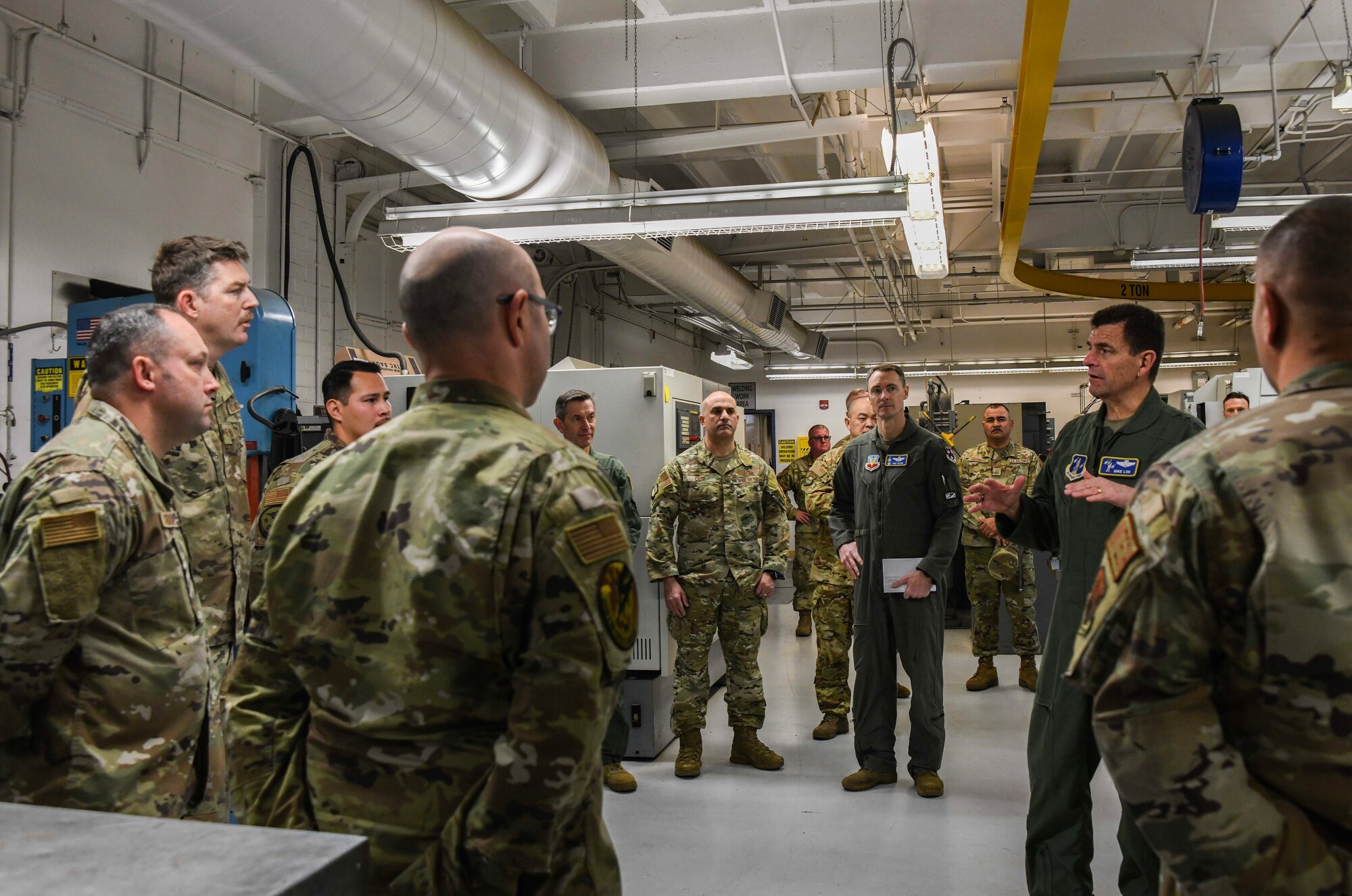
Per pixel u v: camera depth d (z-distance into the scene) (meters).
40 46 4.49
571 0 5.01
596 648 0.90
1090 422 2.16
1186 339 13.29
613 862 1.03
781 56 4.64
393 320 7.49
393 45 3.25
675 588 3.58
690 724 3.55
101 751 1.48
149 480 1.58
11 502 1.44
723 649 3.71
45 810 0.73
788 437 14.99
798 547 6.73
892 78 3.91
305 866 0.62
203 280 2.09
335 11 2.95
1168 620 0.84
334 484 1.02
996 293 13.07
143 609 1.55
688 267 7.39
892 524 3.27
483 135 3.97
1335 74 4.54
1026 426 10.16
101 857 0.64
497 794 0.88
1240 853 0.79
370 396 2.86
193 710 1.62
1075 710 2.02
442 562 0.92
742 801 3.23
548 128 4.41
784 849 2.80
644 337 12.77
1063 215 8.61
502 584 0.92
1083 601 2.04
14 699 1.36
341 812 0.95
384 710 0.94
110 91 4.89
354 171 6.85
